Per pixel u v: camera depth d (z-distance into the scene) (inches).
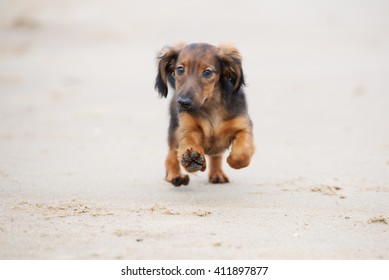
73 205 346.3
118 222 311.4
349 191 387.9
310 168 455.8
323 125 629.9
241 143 363.6
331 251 272.5
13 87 882.1
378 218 317.4
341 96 804.0
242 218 321.1
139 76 1002.1
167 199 367.6
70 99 791.1
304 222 315.0
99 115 684.1
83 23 1621.6
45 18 1658.5
